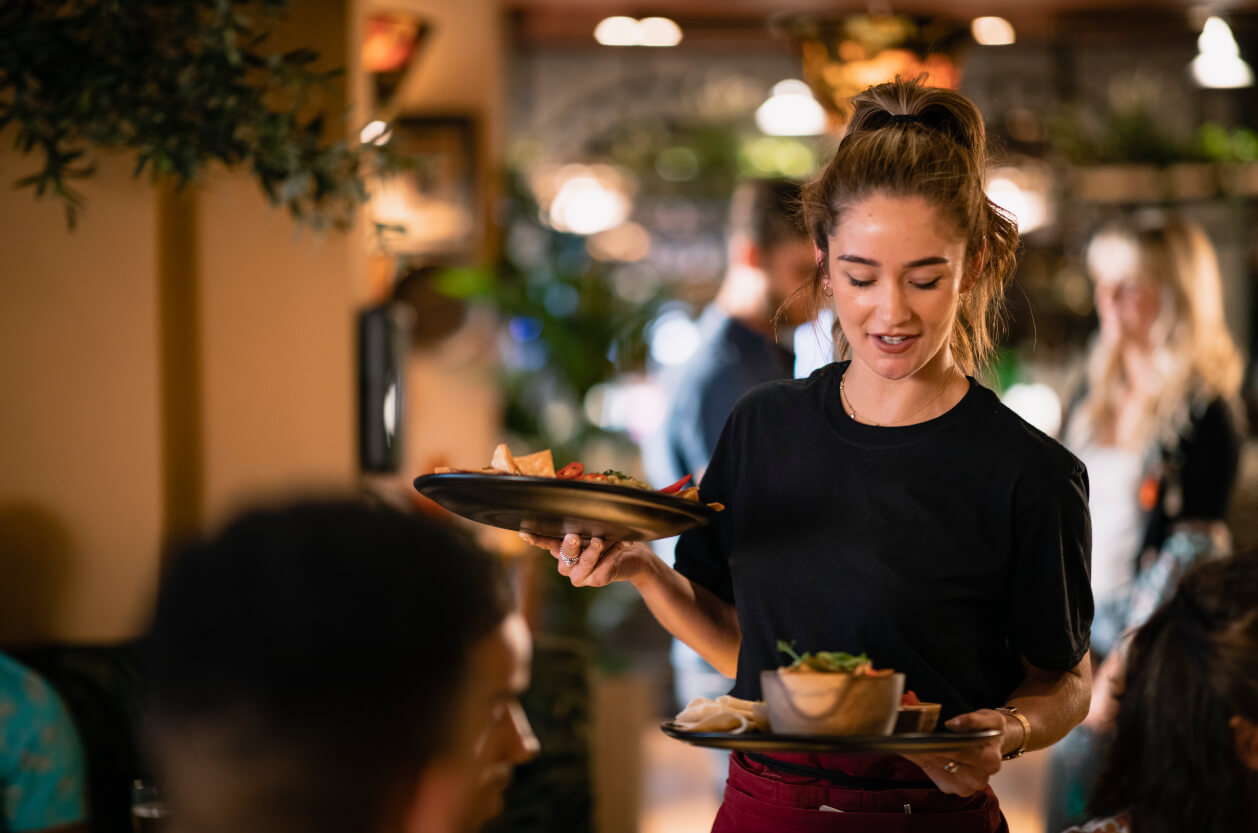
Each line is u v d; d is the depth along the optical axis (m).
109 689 2.48
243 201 3.24
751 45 9.48
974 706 1.52
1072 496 1.51
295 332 3.28
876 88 1.60
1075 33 8.53
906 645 1.49
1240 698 1.24
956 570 1.50
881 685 1.28
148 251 2.89
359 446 3.38
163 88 2.48
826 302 1.72
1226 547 3.06
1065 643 1.53
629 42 7.82
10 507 2.85
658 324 7.05
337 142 2.78
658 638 7.75
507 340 5.68
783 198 1.77
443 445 4.87
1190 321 3.12
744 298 3.56
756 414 1.66
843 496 1.55
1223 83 7.37
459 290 4.75
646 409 6.90
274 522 0.67
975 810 1.51
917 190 1.43
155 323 2.90
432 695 0.66
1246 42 8.85
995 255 1.65
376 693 0.64
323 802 0.65
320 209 2.74
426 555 0.68
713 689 3.63
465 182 5.31
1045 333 7.54
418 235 5.27
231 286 3.25
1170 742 1.29
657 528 1.51
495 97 5.93
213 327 3.24
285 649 0.63
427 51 5.38
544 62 9.90
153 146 2.44
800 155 8.69
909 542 1.51
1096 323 7.53
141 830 1.79
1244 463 4.59
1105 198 7.86
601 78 9.95
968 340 1.67
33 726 2.12
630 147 8.80
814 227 1.59
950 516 1.50
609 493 1.46
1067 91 9.38
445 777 0.68
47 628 2.86
